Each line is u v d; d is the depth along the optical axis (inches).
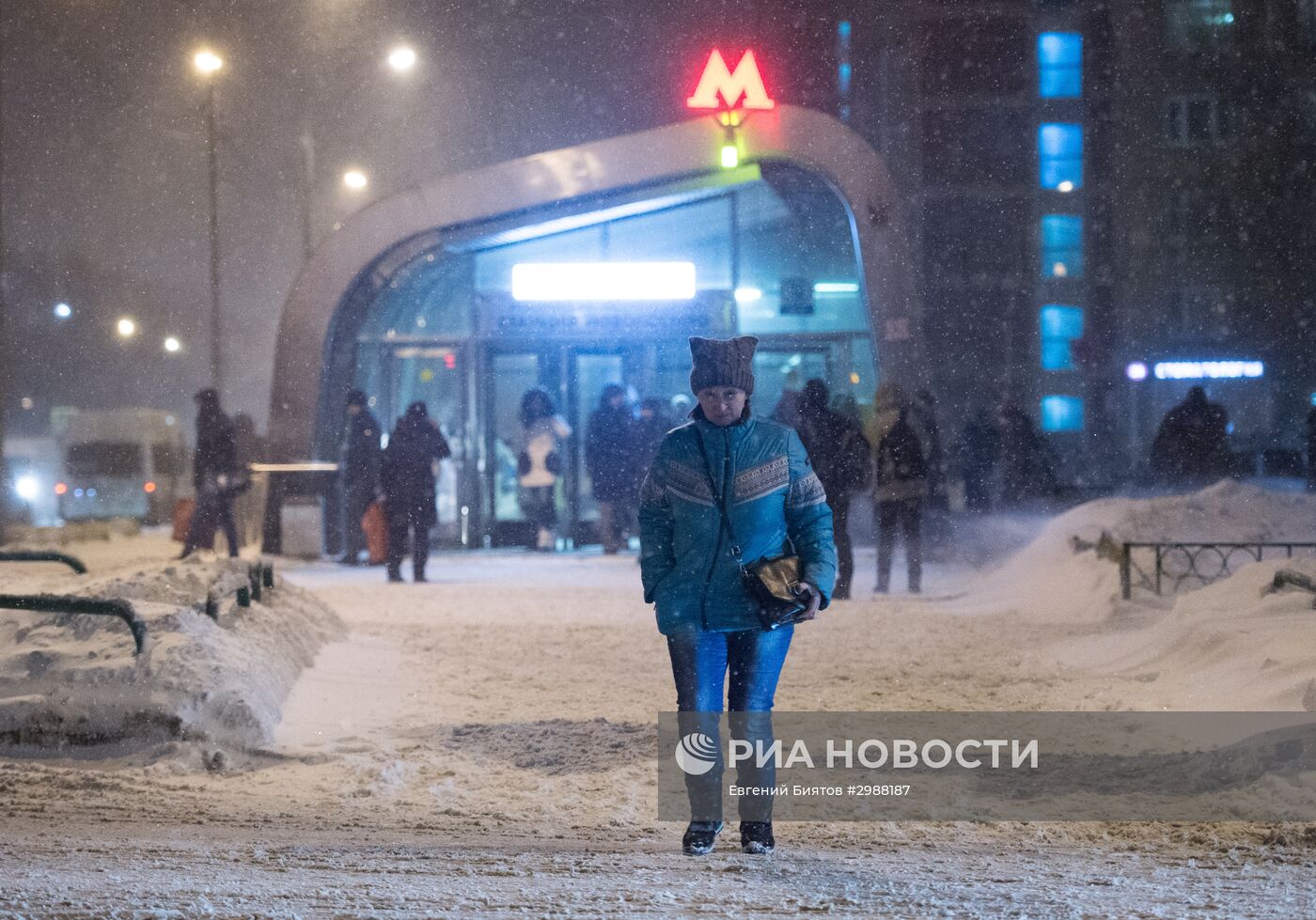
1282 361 4045.3
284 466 2481.5
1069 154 4060.0
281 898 410.0
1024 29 4037.9
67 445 4286.4
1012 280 4018.2
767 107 2416.3
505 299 2581.2
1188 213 4069.9
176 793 708.7
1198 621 1074.1
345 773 761.6
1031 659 1151.0
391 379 2605.8
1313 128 4045.3
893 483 1722.4
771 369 2600.9
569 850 550.3
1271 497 1625.2
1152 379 4003.4
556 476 2514.8
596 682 1073.5
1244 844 560.1
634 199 2506.2
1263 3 4099.4
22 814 648.4
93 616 892.6
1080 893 448.1
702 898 427.8
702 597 528.7
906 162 4028.1
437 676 1099.9
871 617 1464.1
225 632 928.9
